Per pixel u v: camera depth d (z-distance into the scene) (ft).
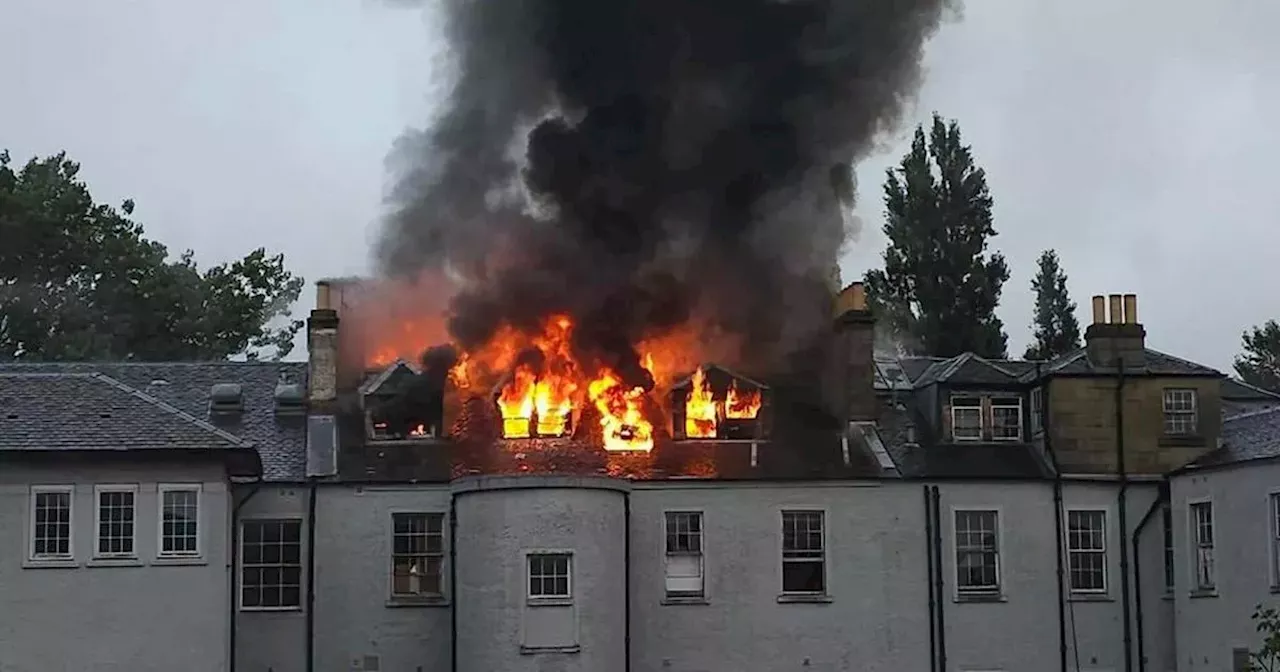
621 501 146.10
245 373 164.45
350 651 147.74
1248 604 144.15
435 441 154.71
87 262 232.32
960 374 161.58
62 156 243.60
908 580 153.28
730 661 150.61
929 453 158.51
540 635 140.15
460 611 143.64
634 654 149.38
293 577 148.77
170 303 236.43
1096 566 156.76
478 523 142.72
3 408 136.67
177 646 134.10
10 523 133.08
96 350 222.89
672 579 151.43
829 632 151.74
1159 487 157.69
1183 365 161.07
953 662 152.76
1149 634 155.74
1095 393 158.71
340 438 153.89
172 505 135.64
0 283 226.38
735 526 152.46
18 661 131.85
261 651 147.02
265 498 148.97
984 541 155.33
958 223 271.08
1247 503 144.87
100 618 133.39
